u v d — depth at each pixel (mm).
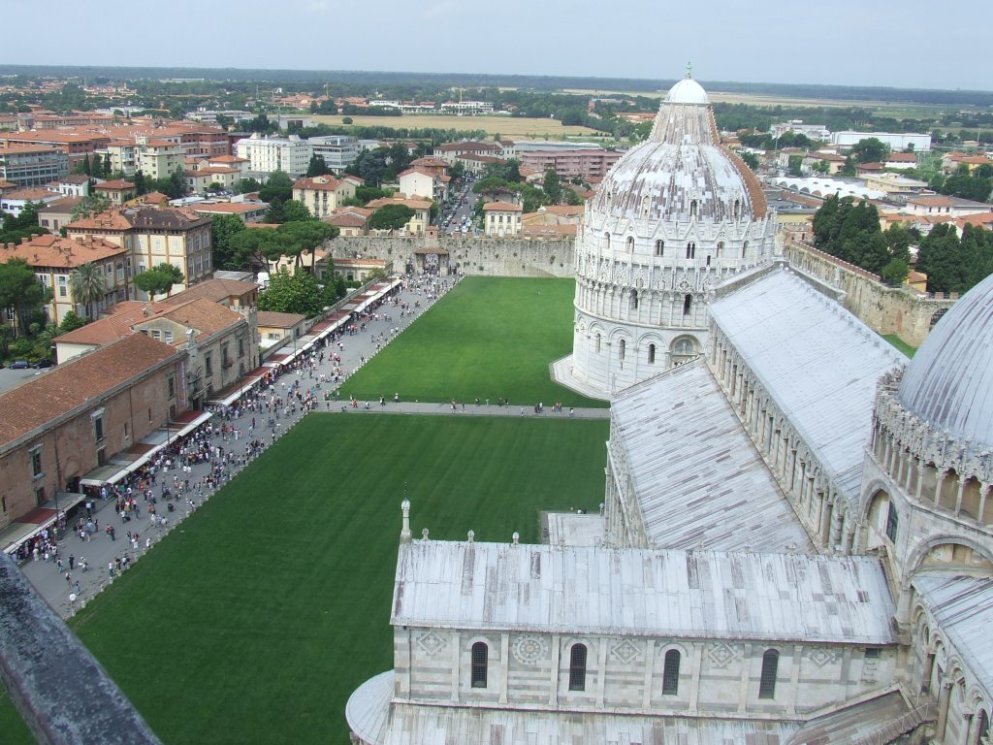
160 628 84438
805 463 71000
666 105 183375
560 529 107875
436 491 119000
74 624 84500
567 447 138625
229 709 73000
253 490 117000
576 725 51625
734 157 186125
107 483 116125
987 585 48188
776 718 51719
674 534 76125
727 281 117125
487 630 50562
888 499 54344
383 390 164500
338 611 88312
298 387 163000
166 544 101438
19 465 106188
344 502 114188
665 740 51031
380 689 56156
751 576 53156
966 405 48875
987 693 42250
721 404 97688
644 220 173375
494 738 51094
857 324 82250
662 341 177000
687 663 51219
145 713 72062
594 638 50750
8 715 70938
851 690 51500
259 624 85562
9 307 188125
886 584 53250
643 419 101438
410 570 52750
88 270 196125
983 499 47312
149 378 133875
